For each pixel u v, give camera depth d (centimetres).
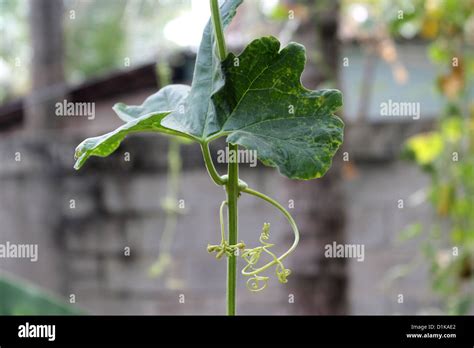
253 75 80
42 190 304
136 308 306
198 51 86
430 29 265
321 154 77
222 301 303
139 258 306
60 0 349
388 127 295
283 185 236
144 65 354
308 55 224
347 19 343
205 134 80
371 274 299
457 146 271
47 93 333
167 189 303
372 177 298
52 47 342
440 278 266
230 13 84
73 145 304
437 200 269
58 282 305
